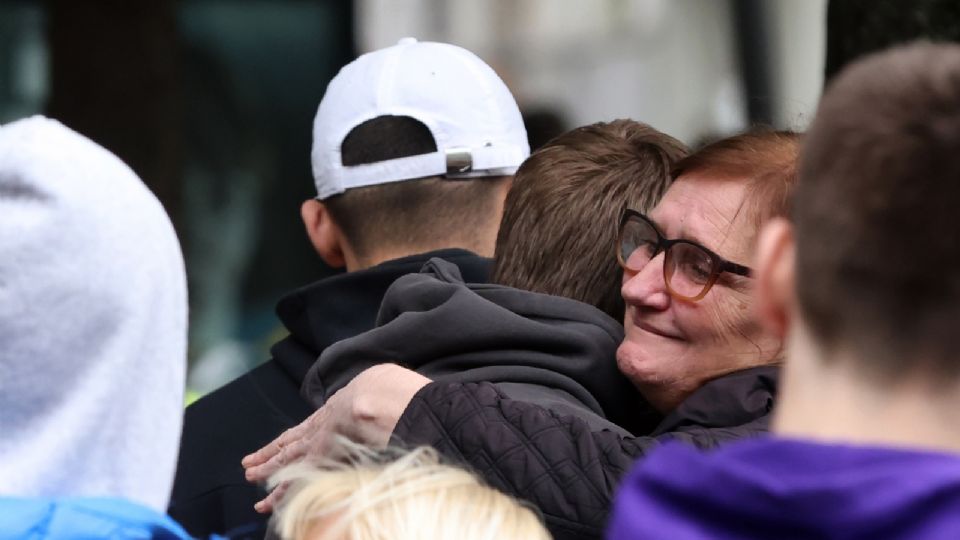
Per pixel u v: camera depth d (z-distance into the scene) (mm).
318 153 5270
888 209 2277
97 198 2934
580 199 4680
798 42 16625
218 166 18641
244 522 4852
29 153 2932
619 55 17266
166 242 3020
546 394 4270
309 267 19047
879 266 2287
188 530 4883
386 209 5137
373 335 4453
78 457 2895
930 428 2283
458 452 3947
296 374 5039
